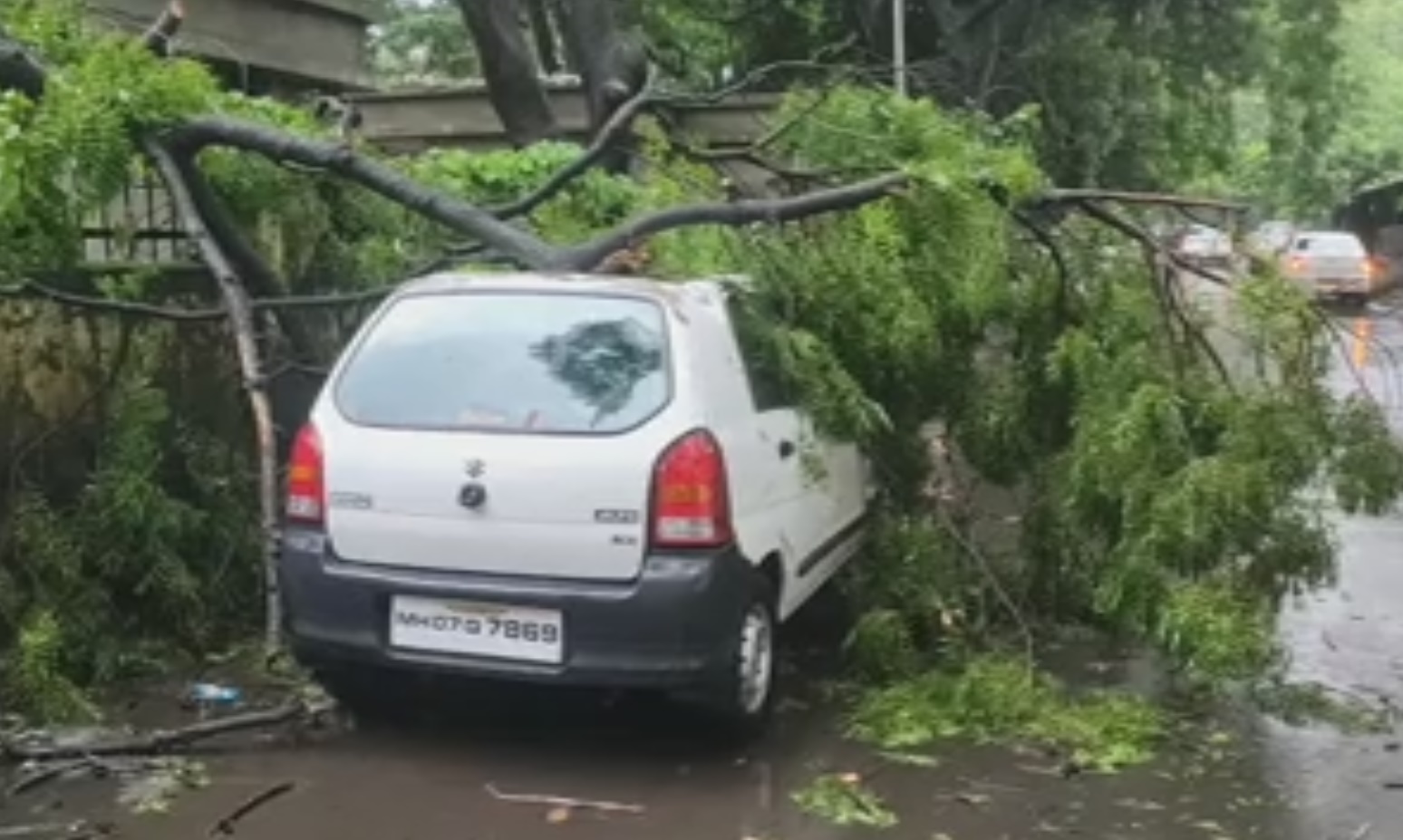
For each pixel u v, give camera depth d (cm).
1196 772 571
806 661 707
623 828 511
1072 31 2262
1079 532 687
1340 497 692
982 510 788
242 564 741
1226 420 664
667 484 547
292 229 842
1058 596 733
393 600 562
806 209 706
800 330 691
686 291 605
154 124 732
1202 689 667
